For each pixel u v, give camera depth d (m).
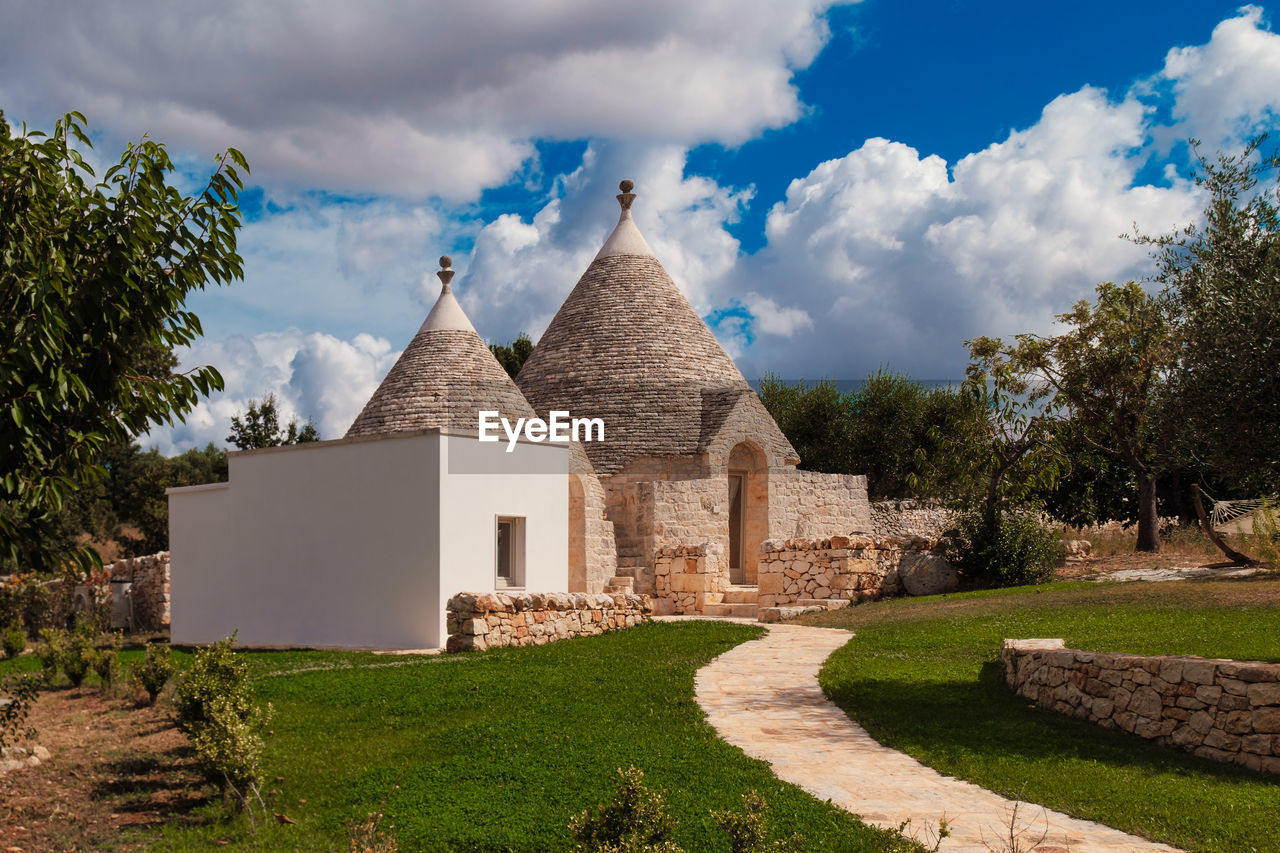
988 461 25.30
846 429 42.72
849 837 7.23
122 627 29.30
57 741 12.52
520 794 8.77
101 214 9.01
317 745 11.24
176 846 8.34
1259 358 11.15
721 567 26.08
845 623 19.95
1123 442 26.53
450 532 19.41
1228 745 9.47
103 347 9.38
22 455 8.75
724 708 11.95
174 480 49.00
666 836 6.66
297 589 21.30
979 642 16.17
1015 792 8.49
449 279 29.12
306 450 21.44
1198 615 16.64
